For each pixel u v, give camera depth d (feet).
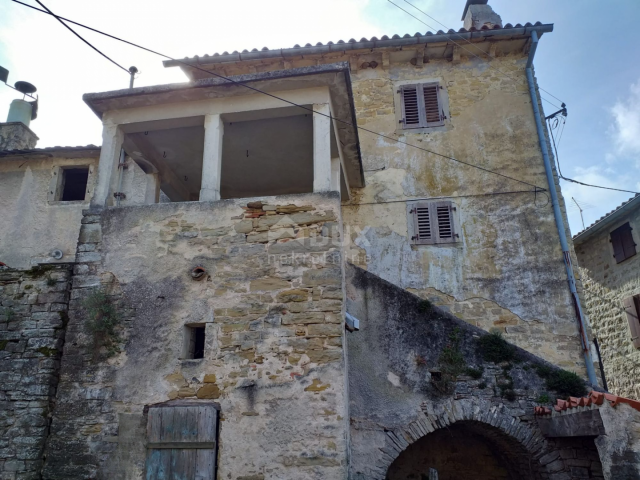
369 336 23.11
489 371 22.41
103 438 18.62
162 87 22.34
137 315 19.97
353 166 29.40
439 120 34.55
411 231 32.37
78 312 20.42
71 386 19.45
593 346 29.30
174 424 18.24
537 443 21.43
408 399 22.13
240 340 19.01
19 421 19.16
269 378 18.40
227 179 30.19
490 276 30.96
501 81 35.09
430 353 22.68
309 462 17.28
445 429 27.09
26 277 21.48
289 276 19.57
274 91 22.47
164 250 20.71
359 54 35.50
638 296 37.93
